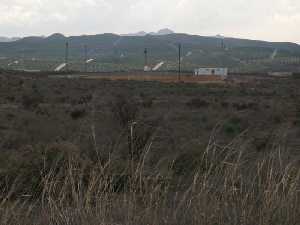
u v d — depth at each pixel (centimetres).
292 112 5141
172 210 995
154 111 6366
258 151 1362
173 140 2133
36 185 1273
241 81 19825
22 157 1549
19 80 13438
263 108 7288
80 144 1902
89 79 17650
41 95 9512
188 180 1112
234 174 1021
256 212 972
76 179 1132
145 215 959
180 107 8006
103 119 4350
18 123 4750
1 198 1099
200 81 19688
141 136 1742
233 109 7388
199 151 1252
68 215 973
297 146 1532
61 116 5766
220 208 970
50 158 1462
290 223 951
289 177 1018
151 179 1070
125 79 18838
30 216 1030
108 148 1633
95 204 1014
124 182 1063
